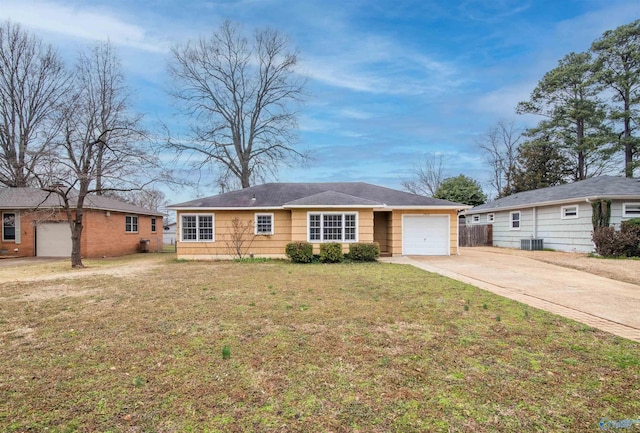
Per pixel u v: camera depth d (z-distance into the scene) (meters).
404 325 5.19
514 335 4.73
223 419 2.83
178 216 15.86
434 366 3.77
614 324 5.22
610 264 11.59
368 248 14.17
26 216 18.17
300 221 14.92
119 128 13.83
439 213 16.39
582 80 26.69
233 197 16.91
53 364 3.90
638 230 13.38
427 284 8.61
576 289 7.89
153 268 12.70
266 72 27.83
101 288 8.48
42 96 24.14
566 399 3.09
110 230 19.84
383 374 3.59
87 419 2.83
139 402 3.09
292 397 3.16
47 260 16.67
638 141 24.94
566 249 16.39
